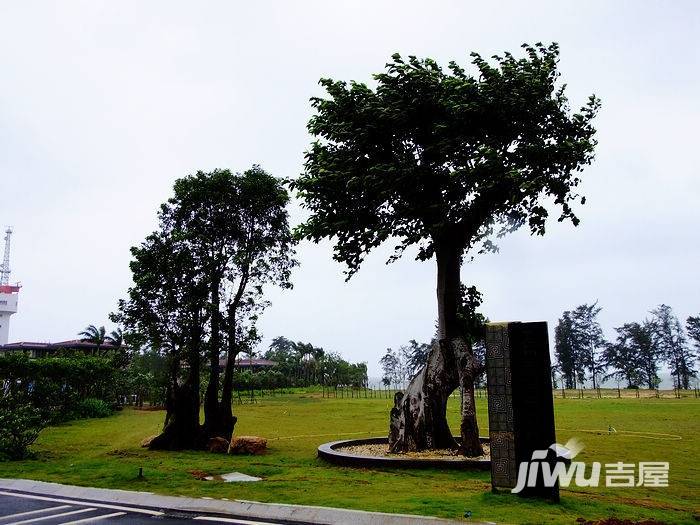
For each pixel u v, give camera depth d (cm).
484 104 1449
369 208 1655
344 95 1622
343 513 830
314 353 8825
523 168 1444
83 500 1008
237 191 2112
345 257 1770
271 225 2180
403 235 1688
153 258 2009
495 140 1501
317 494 1007
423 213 1620
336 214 1694
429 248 1797
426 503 896
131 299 1984
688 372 9300
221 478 1233
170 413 2050
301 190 1705
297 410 4197
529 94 1455
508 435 955
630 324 9169
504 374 971
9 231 6569
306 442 2206
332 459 1507
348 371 8256
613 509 885
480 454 1520
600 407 4150
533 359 959
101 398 4128
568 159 1448
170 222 2100
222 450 1892
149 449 1927
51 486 1119
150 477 1216
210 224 2105
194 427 2000
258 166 2164
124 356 4138
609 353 9331
